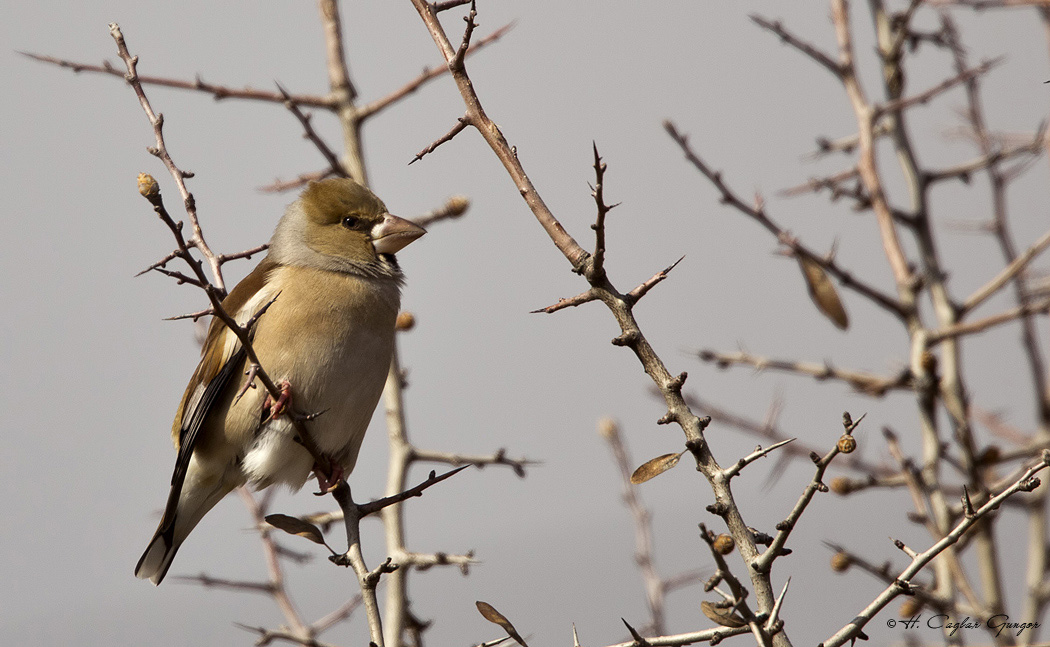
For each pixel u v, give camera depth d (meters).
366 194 10.37
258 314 6.95
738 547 5.65
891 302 10.70
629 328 5.95
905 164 11.65
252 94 10.98
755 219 10.34
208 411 9.91
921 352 10.54
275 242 10.46
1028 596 10.49
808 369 10.97
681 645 5.68
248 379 6.93
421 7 6.62
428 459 10.90
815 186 11.56
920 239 11.41
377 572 6.97
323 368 9.60
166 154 8.07
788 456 11.27
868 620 5.60
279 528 7.20
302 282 9.83
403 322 11.61
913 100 11.18
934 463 10.23
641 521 11.70
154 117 8.06
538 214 6.21
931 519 9.87
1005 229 11.91
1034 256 10.73
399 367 11.35
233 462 10.01
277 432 9.56
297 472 9.90
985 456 10.15
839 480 10.23
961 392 10.78
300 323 9.63
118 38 8.12
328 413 9.65
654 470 5.84
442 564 8.91
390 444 10.96
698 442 5.77
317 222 10.20
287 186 11.11
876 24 11.95
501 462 10.74
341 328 9.71
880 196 11.13
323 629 10.82
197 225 8.11
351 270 10.05
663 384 5.88
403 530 10.59
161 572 10.30
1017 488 5.46
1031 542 10.54
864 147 11.30
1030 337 11.51
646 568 11.45
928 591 9.48
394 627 10.14
